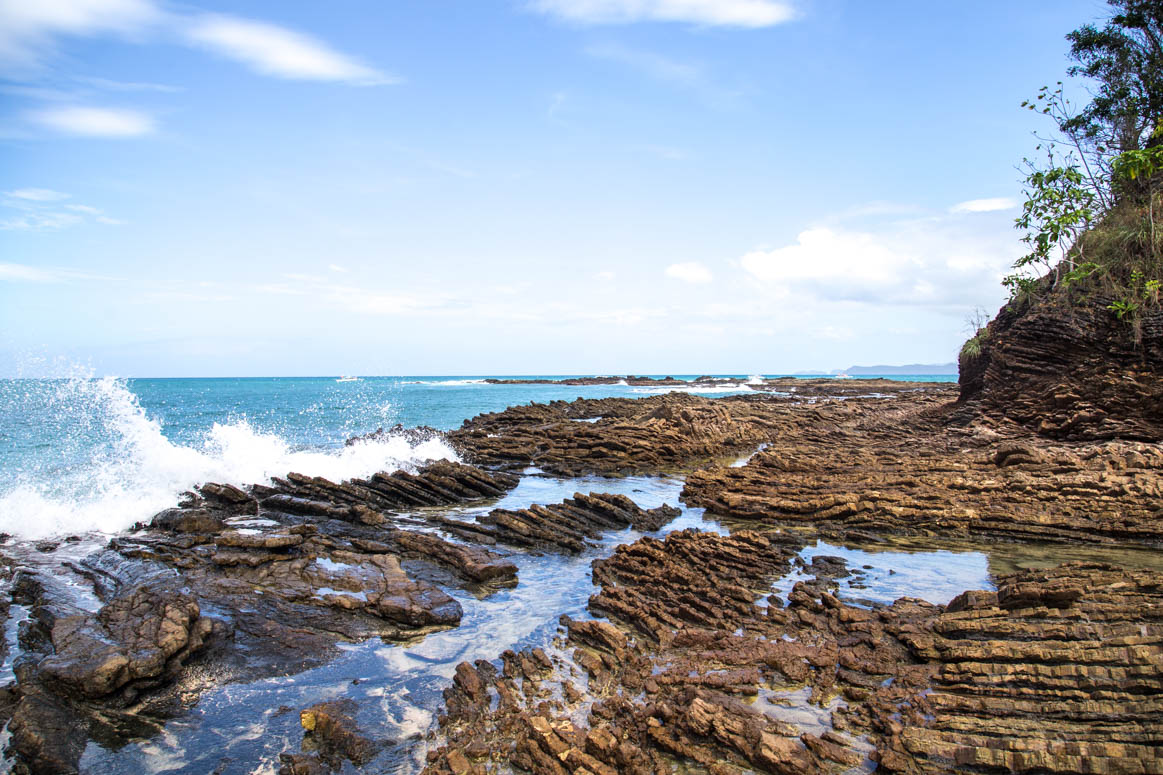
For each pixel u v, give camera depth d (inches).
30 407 1738.4
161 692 335.0
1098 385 847.7
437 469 876.0
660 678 331.0
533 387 4913.9
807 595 422.0
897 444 989.2
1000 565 508.4
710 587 440.1
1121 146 1154.0
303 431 1680.6
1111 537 555.2
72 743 294.4
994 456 746.2
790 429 1382.9
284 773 277.0
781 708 301.1
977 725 269.3
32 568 492.7
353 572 482.0
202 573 477.4
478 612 437.4
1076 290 957.2
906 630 357.4
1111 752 242.7
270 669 358.6
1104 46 1232.8
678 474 1010.7
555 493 860.6
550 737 280.2
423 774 268.2
